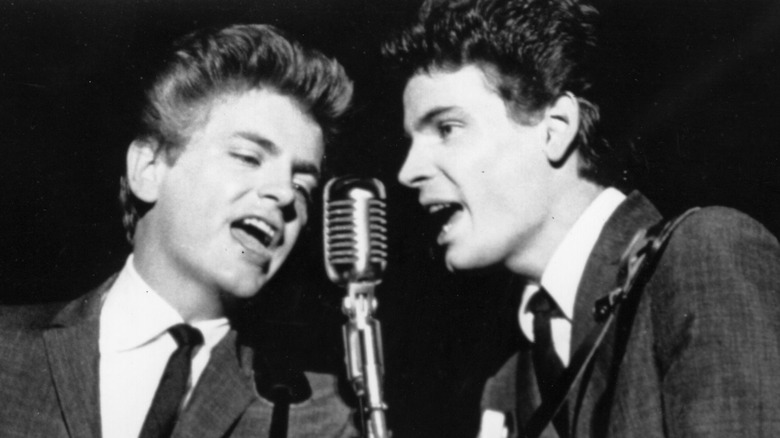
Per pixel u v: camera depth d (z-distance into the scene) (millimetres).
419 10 1832
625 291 1518
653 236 1541
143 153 1949
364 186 1451
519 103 1748
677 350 1413
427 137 1792
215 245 1851
